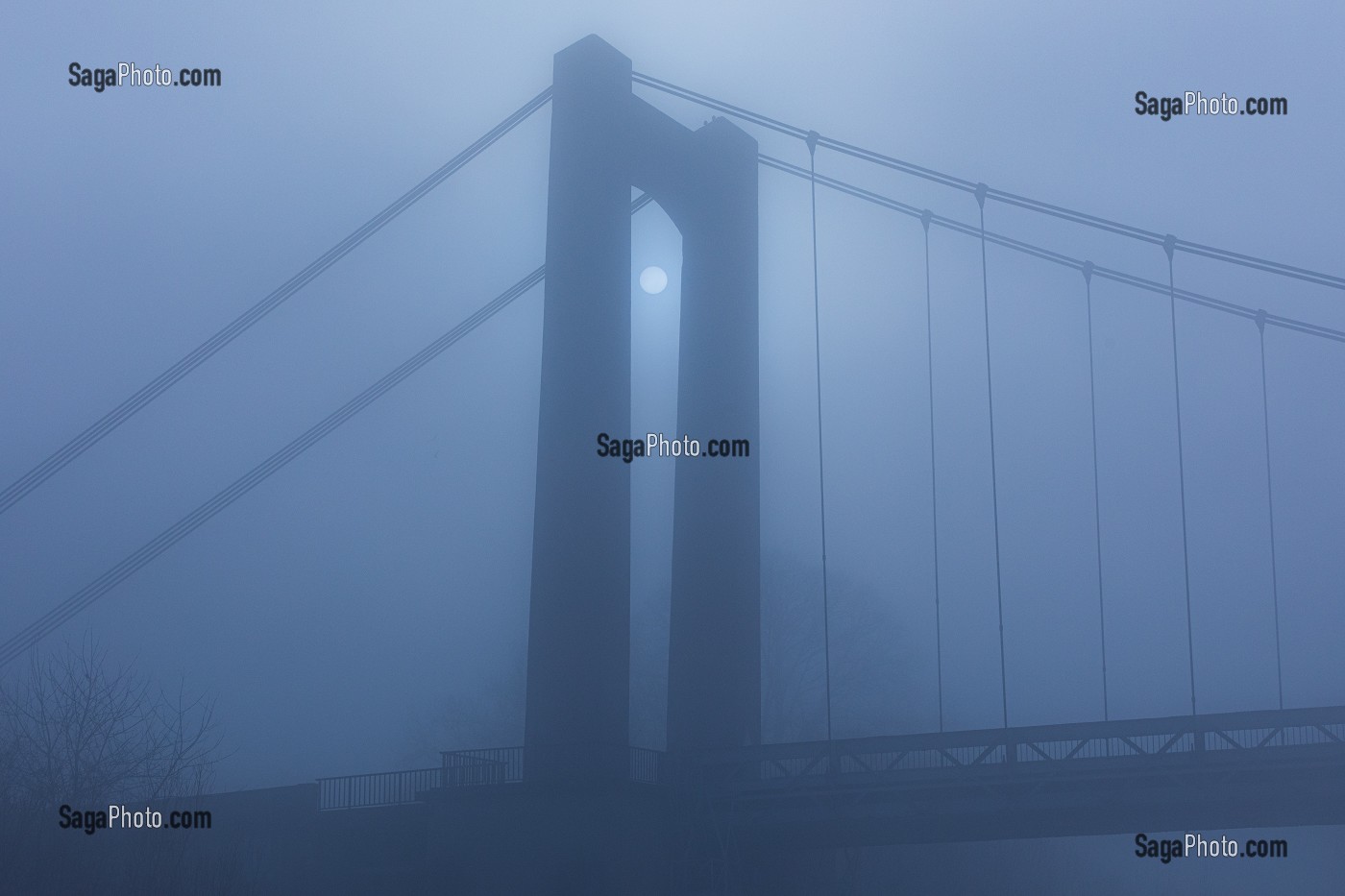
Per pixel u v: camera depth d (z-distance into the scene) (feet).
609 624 121.90
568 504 124.06
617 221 135.44
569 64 140.05
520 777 119.44
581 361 128.06
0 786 82.79
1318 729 97.76
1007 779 105.60
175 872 84.58
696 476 145.18
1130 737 101.86
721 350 149.28
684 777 121.80
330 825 123.03
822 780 113.91
